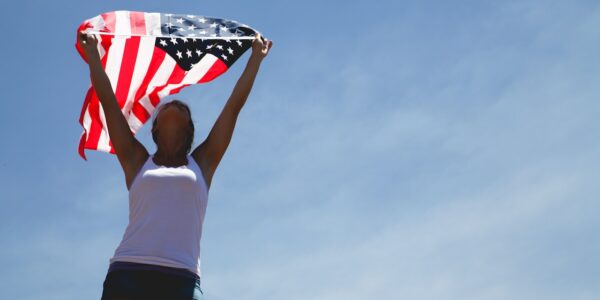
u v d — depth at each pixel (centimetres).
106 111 677
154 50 766
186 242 639
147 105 758
